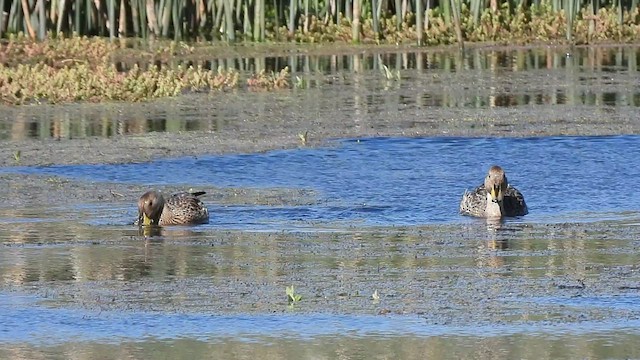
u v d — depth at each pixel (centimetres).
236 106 3591
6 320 1560
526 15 5484
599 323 1523
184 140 3005
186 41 5116
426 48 5150
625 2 5684
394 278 1755
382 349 1426
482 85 4016
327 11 5362
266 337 1477
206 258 1897
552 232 2094
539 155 2834
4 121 3338
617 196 2425
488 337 1469
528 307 1598
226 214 2262
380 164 2742
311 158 2802
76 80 3816
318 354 1411
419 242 2011
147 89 3781
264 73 4244
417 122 3266
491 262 1856
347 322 1537
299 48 5084
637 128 3141
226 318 1559
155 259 1892
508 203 2258
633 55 4906
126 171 2661
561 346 1430
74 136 3078
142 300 1650
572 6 5244
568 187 2514
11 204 2344
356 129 3161
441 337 1471
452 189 2498
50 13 4991
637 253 1912
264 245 1994
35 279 1766
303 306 1611
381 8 5456
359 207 2325
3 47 4650
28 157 2797
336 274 1781
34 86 3750
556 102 3612
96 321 1553
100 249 1967
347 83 4097
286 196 2423
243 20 5353
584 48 5175
